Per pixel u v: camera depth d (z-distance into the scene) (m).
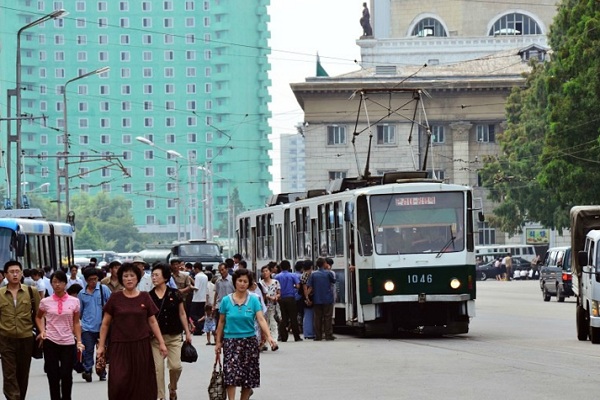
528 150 117.88
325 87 148.50
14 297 24.66
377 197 43.22
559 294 76.50
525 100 120.38
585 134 83.56
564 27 86.19
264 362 34.38
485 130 150.88
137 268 21.66
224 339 22.27
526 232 153.50
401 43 175.88
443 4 180.75
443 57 174.62
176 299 24.59
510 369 29.06
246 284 22.23
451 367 30.27
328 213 47.88
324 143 149.88
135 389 21.31
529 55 157.88
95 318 30.41
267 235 60.72
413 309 42.94
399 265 42.50
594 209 43.72
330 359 34.53
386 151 149.50
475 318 57.41
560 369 28.83
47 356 24.75
